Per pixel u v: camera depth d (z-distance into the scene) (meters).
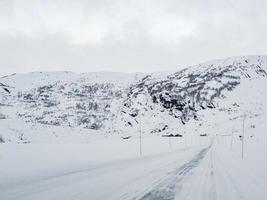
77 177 14.05
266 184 13.69
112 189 11.03
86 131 146.50
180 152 46.22
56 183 11.97
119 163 23.30
